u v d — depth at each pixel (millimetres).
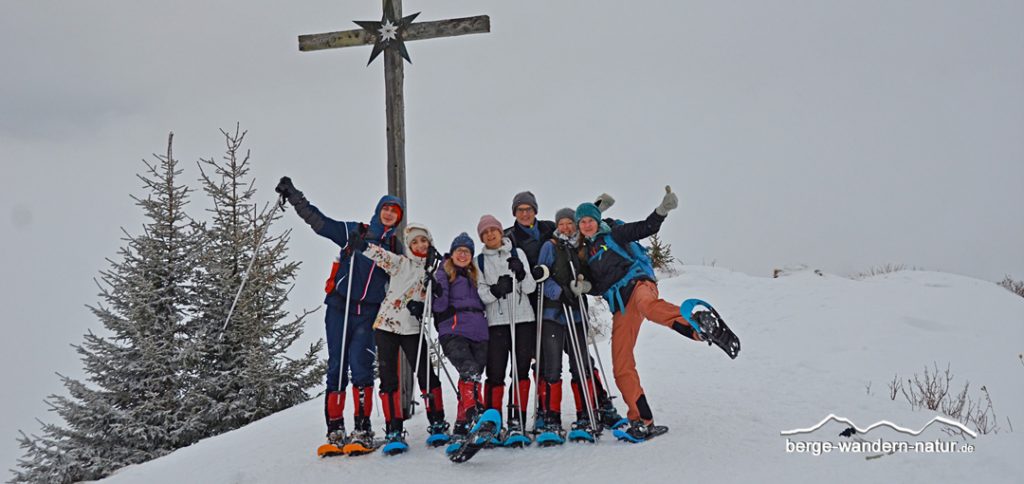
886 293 9930
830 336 8312
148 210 11500
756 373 7078
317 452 5023
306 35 6668
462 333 4953
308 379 11133
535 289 5098
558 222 5402
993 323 8398
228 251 11703
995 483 3301
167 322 10922
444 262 5105
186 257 11500
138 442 10008
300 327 11719
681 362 7707
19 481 9789
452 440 4727
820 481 3623
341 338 5121
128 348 10711
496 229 5160
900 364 7137
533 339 5125
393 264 5059
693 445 4656
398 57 6480
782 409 5691
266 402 10633
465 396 4773
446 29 6418
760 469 3996
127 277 10898
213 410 10102
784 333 8648
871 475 3615
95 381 10500
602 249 5145
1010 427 5004
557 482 4012
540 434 4883
